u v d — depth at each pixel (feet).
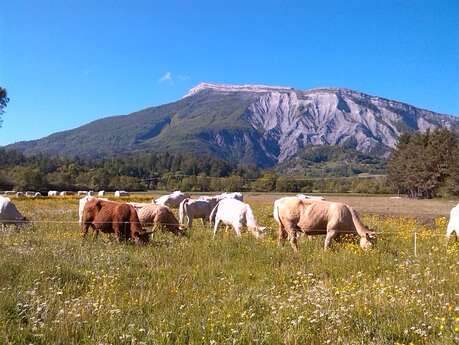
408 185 278.05
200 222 79.66
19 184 267.59
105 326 23.61
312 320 23.95
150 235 54.24
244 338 22.34
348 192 335.67
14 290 28.30
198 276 36.11
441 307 26.12
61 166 369.91
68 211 97.45
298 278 36.04
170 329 23.44
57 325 23.40
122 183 322.55
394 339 22.61
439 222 84.99
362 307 26.45
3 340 21.38
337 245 49.60
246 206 58.49
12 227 58.08
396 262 41.09
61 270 34.04
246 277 36.47
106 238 52.90
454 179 240.73
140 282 33.12
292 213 50.93
